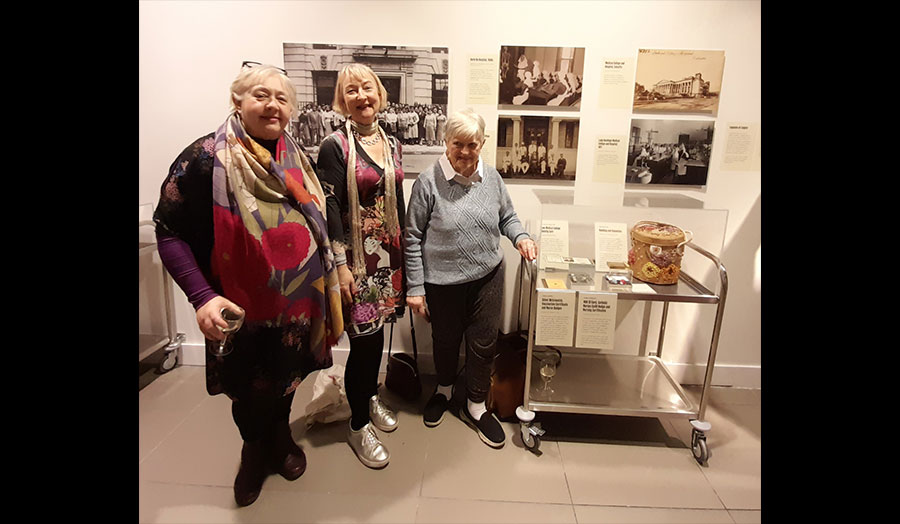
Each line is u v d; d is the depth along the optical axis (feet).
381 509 5.33
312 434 6.54
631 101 6.82
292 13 6.70
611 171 7.07
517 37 6.66
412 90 6.86
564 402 6.42
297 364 5.08
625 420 6.96
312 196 4.91
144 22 6.78
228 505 5.34
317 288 5.00
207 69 6.93
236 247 4.44
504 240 7.39
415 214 5.72
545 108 6.88
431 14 6.63
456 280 5.75
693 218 6.30
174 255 4.38
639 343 7.79
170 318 7.89
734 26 6.53
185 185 4.34
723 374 7.82
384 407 6.73
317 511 5.29
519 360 6.87
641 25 6.59
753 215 7.13
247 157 4.41
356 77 5.19
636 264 6.23
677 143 6.95
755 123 6.81
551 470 5.94
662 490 5.65
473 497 5.51
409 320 7.87
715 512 5.34
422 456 6.14
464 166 5.50
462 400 7.25
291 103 4.61
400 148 5.86
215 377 4.89
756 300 7.45
